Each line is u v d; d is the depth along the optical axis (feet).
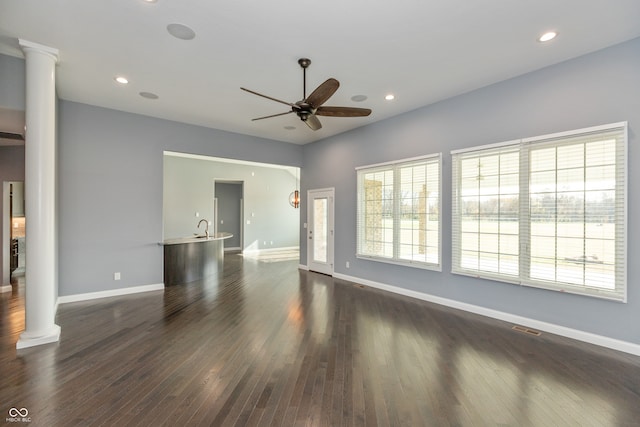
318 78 11.78
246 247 33.17
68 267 14.06
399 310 13.11
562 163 10.43
